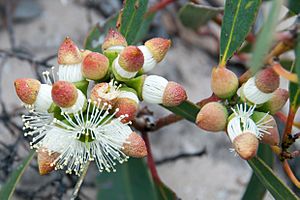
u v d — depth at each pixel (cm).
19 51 39
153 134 43
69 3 47
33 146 26
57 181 35
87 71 25
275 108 25
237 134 24
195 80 46
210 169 42
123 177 35
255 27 38
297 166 41
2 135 40
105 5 46
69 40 25
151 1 43
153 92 25
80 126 25
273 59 27
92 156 25
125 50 25
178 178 42
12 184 30
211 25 46
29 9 46
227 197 41
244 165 43
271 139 25
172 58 46
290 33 28
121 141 25
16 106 42
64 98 24
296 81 25
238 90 25
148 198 35
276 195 28
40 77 36
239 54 38
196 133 43
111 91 24
